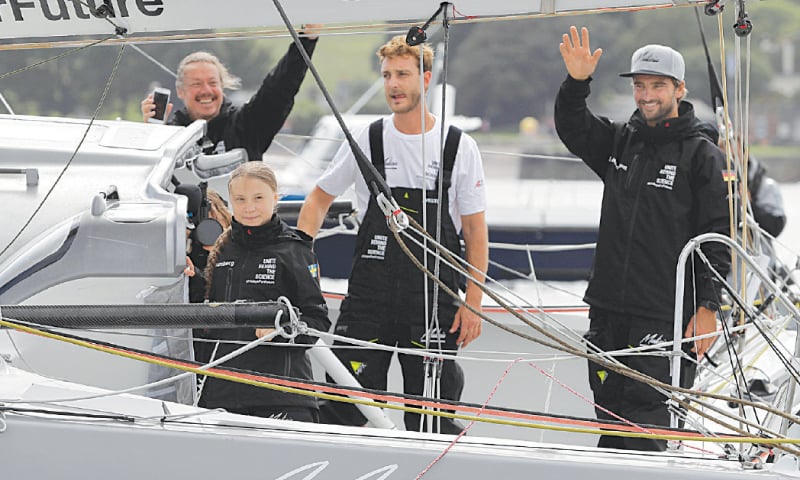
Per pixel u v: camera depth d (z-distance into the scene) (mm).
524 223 32438
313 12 11023
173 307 9234
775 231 23031
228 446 9023
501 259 30766
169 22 11023
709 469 9117
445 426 12992
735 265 12367
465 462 9062
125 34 11055
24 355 10492
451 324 13008
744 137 12352
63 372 10578
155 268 10062
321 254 27672
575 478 9039
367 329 13023
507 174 53000
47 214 10422
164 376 10609
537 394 15188
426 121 13094
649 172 13039
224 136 15602
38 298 10281
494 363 15273
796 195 51594
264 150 15703
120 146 11430
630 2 10828
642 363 12812
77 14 10961
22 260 9984
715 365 13102
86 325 9164
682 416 10164
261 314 9211
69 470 8961
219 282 11617
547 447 9359
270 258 11555
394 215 9281
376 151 13094
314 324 11438
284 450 9047
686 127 12992
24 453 8977
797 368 10227
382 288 12969
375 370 13047
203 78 15508
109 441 9008
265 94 15195
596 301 13219
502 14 10969
